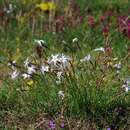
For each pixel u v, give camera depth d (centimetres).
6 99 1092
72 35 1507
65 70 1030
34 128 966
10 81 1165
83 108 976
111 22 1638
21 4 1795
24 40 1563
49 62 1018
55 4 1838
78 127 959
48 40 1516
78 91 976
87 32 1529
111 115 980
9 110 1045
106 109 977
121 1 1916
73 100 980
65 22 1638
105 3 1903
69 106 987
